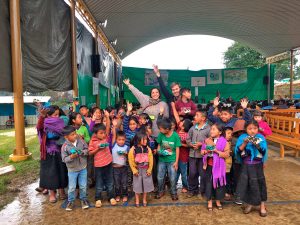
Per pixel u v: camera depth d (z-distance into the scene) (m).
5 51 6.17
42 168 4.45
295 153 7.66
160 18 16.42
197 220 3.85
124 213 4.12
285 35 19.39
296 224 3.71
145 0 12.90
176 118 4.95
